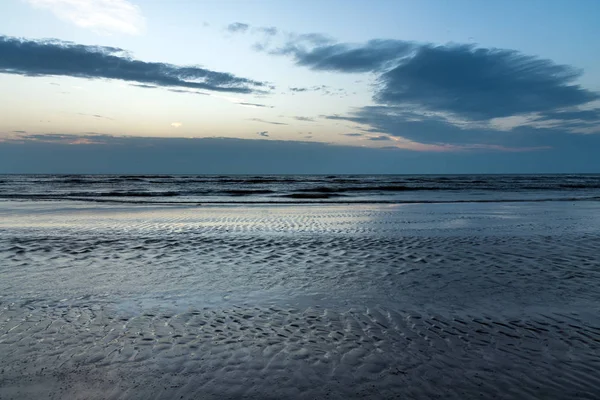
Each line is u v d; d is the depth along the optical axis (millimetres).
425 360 4848
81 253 10688
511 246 11625
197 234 13703
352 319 6141
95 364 4691
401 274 8680
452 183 68625
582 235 13445
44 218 18141
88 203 26766
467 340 5395
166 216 19078
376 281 8164
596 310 6496
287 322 6020
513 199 31297
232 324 5934
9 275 8492
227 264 9578
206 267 9289
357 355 4965
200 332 5637
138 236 13266
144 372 4527
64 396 4043
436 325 5906
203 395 4086
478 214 20188
